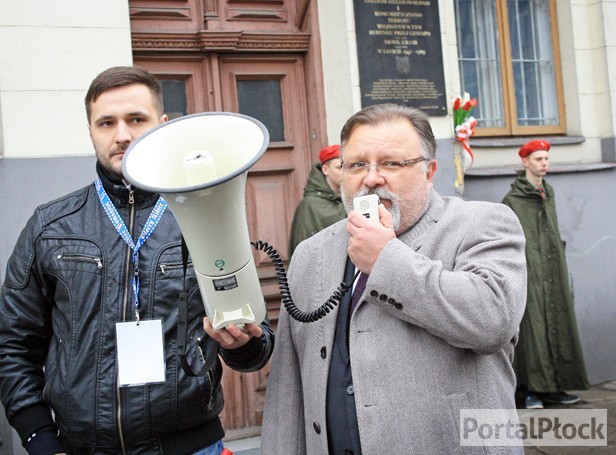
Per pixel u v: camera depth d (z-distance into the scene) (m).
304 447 1.96
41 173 3.79
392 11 4.68
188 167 1.57
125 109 2.01
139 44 4.40
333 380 1.81
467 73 5.56
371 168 1.78
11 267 2.08
